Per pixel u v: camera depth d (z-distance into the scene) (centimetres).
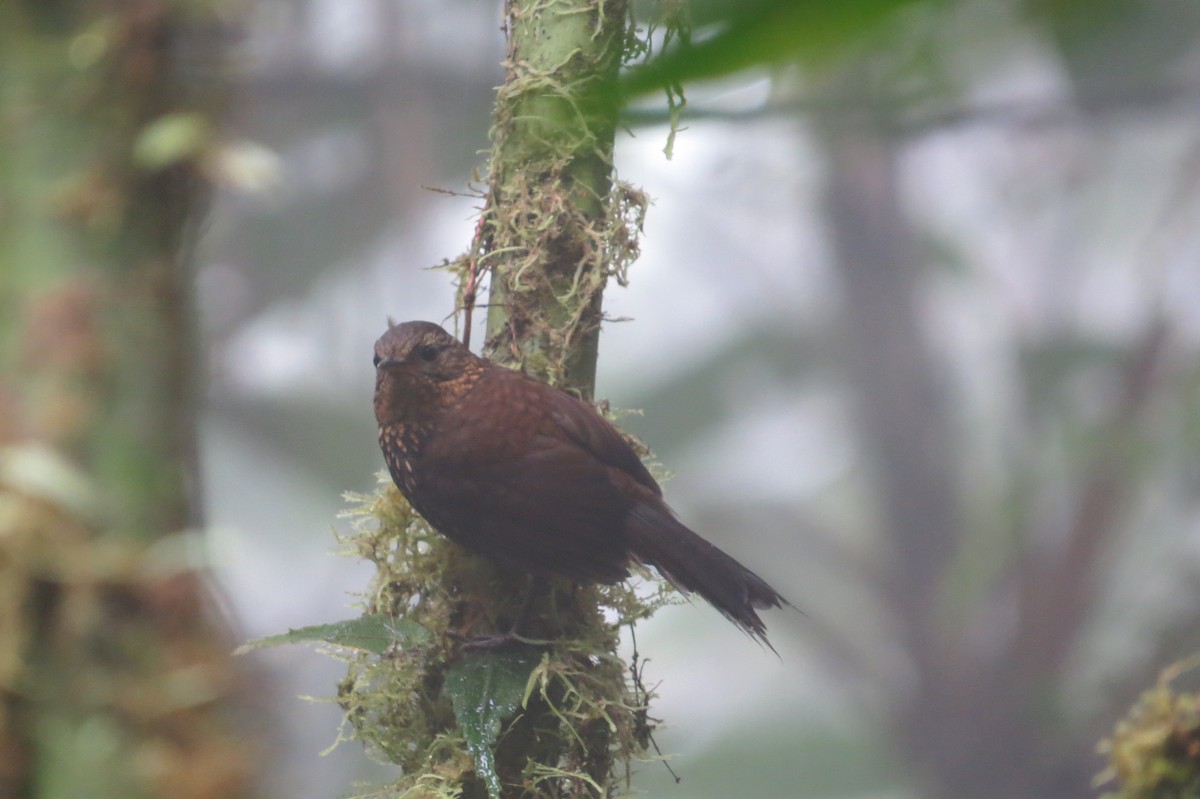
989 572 1620
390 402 543
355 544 554
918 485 1738
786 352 1753
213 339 1491
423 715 504
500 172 535
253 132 1263
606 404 598
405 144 1403
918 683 1694
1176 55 925
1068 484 1575
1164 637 1505
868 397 1748
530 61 510
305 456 1569
